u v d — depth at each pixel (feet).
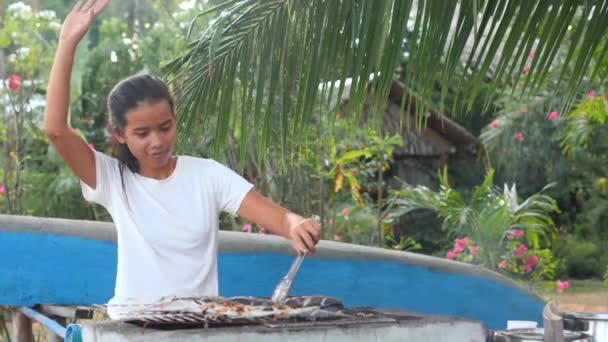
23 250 11.77
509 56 9.40
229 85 10.25
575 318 7.51
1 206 18.25
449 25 9.16
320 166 18.66
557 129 35.76
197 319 6.02
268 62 9.90
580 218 40.19
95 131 22.02
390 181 39.50
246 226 17.69
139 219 7.93
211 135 16.63
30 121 19.85
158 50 22.66
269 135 10.14
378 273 12.96
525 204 22.72
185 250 7.95
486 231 21.34
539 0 9.20
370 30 9.05
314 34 9.53
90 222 12.30
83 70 21.99
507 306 13.69
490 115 41.63
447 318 6.50
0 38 19.61
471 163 40.86
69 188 21.47
